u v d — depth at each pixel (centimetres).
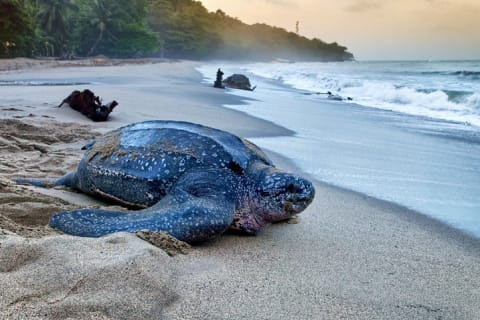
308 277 218
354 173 466
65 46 5103
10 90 1055
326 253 254
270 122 807
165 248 219
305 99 1348
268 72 3650
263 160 300
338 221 316
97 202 315
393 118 945
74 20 5312
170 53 8331
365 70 3953
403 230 305
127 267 185
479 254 269
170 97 1119
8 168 393
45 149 477
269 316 178
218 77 1655
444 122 892
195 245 245
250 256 239
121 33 5572
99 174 307
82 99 688
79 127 599
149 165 285
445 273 237
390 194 395
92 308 158
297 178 268
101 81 1653
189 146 286
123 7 5538
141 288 177
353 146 618
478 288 221
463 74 2519
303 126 786
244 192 273
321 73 3152
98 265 182
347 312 187
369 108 1133
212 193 261
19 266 176
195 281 198
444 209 358
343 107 1148
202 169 273
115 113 750
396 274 231
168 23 8044
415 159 545
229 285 199
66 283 168
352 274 227
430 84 1705
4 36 3431
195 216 237
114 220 238
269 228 292
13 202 280
